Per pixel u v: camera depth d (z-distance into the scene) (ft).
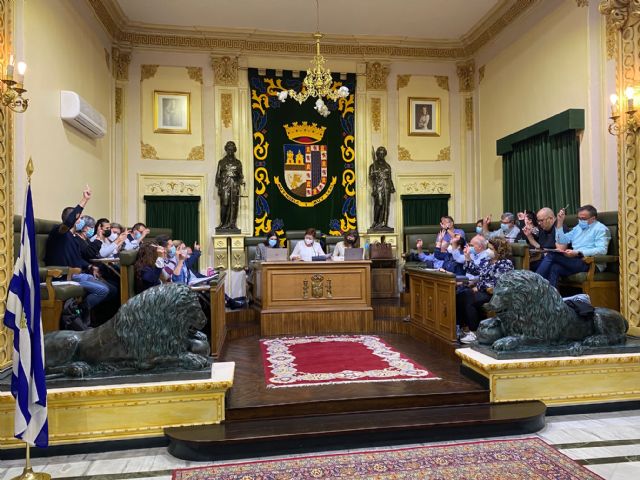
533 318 13.20
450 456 10.31
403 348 17.80
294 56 30.55
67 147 19.98
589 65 20.66
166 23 28.27
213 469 9.90
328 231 30.78
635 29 15.81
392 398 12.25
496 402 12.64
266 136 30.27
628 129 15.94
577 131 21.49
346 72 30.99
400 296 24.73
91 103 23.62
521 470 9.58
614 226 18.42
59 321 14.53
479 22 28.73
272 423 11.46
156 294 11.77
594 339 13.44
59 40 19.16
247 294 26.48
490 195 29.63
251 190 30.07
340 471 9.69
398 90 31.50
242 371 14.80
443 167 31.83
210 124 29.68
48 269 14.39
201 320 12.19
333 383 13.39
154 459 10.57
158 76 29.12
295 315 20.85
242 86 29.99
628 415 12.88
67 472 10.00
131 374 11.51
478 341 14.29
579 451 10.61
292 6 26.40
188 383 11.23
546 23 23.70
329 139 30.89
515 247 18.56
